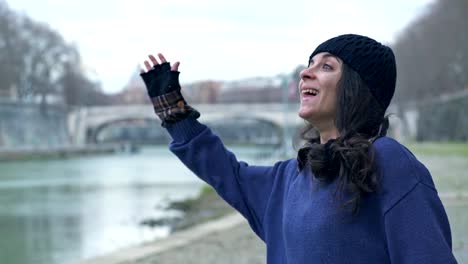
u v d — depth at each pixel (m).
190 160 2.49
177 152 2.51
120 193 28.38
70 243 15.10
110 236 15.53
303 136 2.42
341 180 1.91
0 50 82.44
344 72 2.10
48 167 53.00
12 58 83.31
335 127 2.17
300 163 2.15
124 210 21.44
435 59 66.81
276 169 2.40
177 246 8.57
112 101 124.12
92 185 33.22
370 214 1.90
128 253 8.11
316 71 2.16
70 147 78.69
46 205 24.30
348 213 1.89
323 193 1.98
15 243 15.38
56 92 93.31
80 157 74.69
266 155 65.62
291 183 2.22
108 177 39.41
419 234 1.80
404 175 1.87
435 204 1.87
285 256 2.20
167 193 27.86
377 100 2.07
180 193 27.70
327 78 2.11
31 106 76.69
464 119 56.69
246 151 83.56
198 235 9.46
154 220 17.28
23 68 86.12
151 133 108.94
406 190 1.85
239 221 10.91
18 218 20.52
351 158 1.90
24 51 86.12
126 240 14.72
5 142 68.38
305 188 2.08
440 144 51.97
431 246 1.78
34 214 21.55
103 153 84.25
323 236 1.92
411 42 73.94
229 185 2.45
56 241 15.49
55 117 84.62
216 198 19.73
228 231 9.81
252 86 127.19
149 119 90.00
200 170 2.50
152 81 2.55
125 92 127.50
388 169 1.89
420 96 73.50
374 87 2.06
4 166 55.22
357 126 2.05
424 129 70.12
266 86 125.81
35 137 76.81
